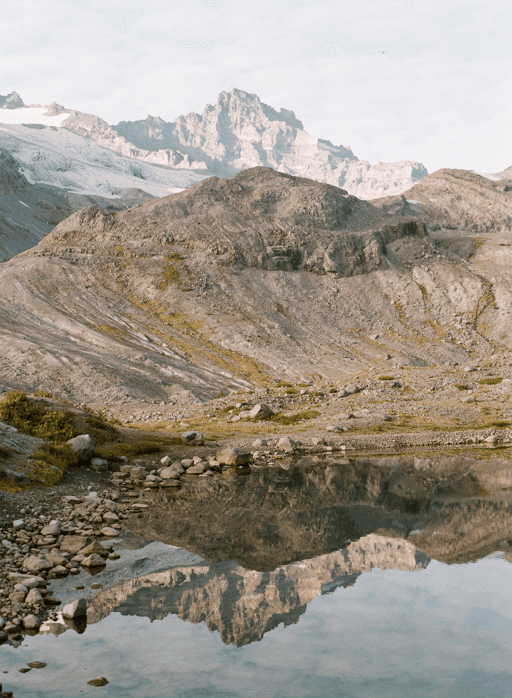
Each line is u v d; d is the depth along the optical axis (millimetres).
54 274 149375
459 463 40656
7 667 11930
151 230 177750
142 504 27219
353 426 53188
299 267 172000
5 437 31516
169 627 13914
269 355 124125
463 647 12773
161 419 62719
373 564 18609
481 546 20656
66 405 44031
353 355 131500
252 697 10672
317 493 30734
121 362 104188
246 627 13844
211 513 25984
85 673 11625
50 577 17375
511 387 63094
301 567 18312
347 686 11109
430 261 186125
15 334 108438
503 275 177000
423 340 148125
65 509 24938
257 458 42750
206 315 141000
